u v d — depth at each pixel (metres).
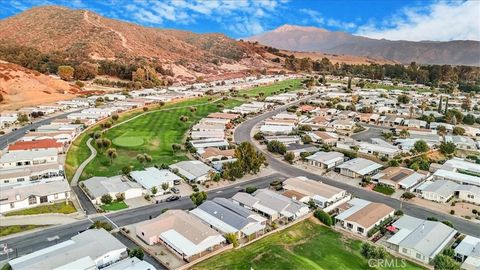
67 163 114.25
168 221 74.50
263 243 72.00
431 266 65.56
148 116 183.25
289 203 85.44
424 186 99.31
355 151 135.50
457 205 92.69
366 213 81.44
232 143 144.38
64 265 58.38
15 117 163.75
